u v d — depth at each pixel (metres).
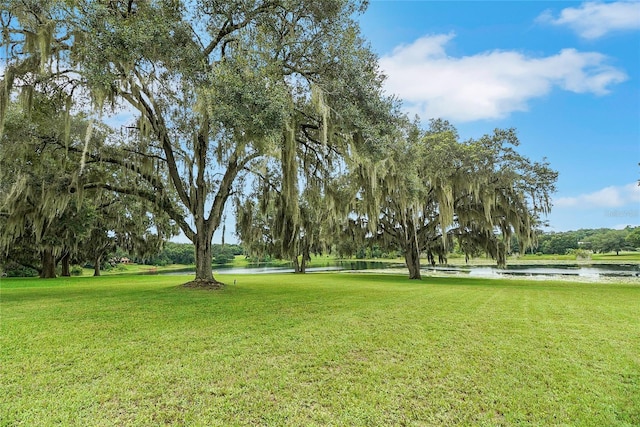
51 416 2.85
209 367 3.96
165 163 12.34
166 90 10.16
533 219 18.34
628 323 6.39
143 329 5.56
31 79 9.11
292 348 4.66
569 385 3.58
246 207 13.87
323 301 8.92
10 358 4.12
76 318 6.37
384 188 15.73
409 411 3.05
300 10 9.56
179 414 2.94
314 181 12.82
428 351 4.61
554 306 8.48
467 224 19.67
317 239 27.41
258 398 3.25
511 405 3.17
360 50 10.09
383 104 9.90
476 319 6.65
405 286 14.59
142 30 7.65
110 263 39.66
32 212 12.36
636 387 3.53
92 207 16.89
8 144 9.85
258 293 10.66
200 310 7.32
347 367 4.02
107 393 3.28
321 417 2.93
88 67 7.56
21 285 14.69
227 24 10.16
